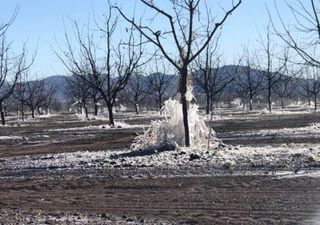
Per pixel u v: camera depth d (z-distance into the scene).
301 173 12.27
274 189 10.56
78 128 38.62
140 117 60.00
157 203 9.84
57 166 15.88
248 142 21.25
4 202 10.56
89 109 97.88
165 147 17.88
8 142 28.38
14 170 15.70
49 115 82.94
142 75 73.69
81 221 8.53
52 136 31.52
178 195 10.50
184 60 17.88
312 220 8.03
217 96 77.31
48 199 10.77
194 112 18.78
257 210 8.87
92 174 13.92
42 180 13.41
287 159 14.48
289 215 8.42
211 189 10.96
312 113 51.34
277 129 28.39
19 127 45.72
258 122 36.78
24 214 9.25
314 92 64.94
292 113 53.09
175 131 18.41
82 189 11.85
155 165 14.74
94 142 25.50
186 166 14.27
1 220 8.70
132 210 9.34
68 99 102.62
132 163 15.33
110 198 10.58
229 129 29.86
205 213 8.84
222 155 15.96
